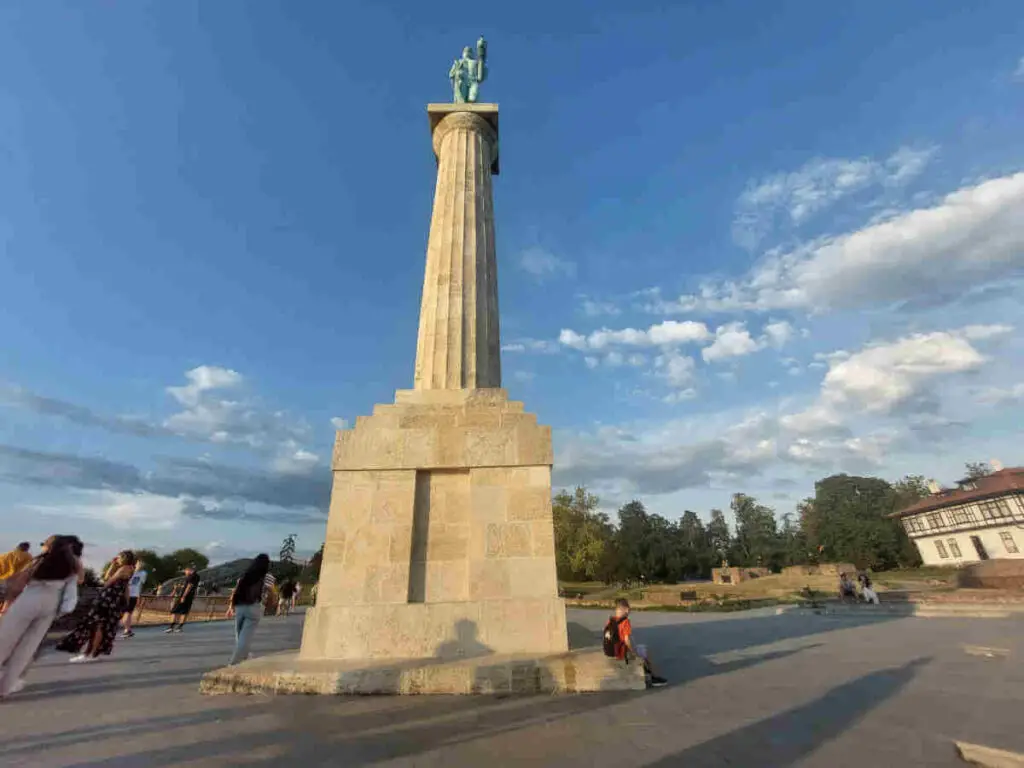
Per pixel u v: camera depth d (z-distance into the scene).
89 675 9.28
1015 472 57.38
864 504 80.69
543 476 10.92
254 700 7.64
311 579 49.94
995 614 20.91
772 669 9.71
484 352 13.14
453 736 5.94
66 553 7.96
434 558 10.52
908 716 6.36
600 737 5.82
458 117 16.64
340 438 11.24
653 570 80.31
